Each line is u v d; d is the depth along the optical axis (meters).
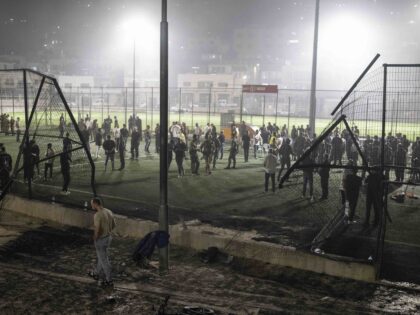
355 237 13.47
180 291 9.95
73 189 19.16
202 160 28.78
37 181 20.47
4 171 17.28
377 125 27.73
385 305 9.45
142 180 21.61
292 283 10.57
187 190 19.62
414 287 10.27
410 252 12.34
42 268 11.17
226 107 73.94
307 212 15.97
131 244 13.14
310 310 9.10
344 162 24.44
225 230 13.65
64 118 31.88
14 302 9.02
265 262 11.80
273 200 17.84
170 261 11.89
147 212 15.82
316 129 44.16
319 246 12.52
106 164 24.41
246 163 27.86
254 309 9.04
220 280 10.66
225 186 20.56
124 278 10.62
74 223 14.77
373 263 10.87
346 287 10.35
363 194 17.27
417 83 12.60
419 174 21.03
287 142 21.64
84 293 9.63
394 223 15.04
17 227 14.52
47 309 8.75
